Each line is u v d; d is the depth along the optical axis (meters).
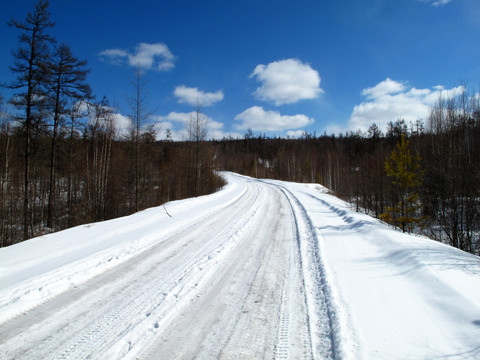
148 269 5.56
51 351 2.99
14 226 20.45
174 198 32.84
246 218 11.48
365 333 3.37
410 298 4.30
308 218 11.98
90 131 22.34
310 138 104.44
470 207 13.20
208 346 3.14
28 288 4.47
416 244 6.91
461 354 2.90
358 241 8.05
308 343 3.24
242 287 4.79
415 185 15.19
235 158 87.50
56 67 14.61
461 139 15.17
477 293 4.16
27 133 14.20
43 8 13.41
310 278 5.24
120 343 3.15
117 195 23.47
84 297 4.30
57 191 24.83
